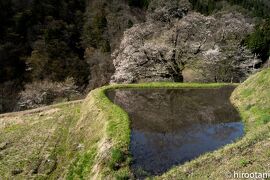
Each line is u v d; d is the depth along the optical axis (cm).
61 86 5112
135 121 1859
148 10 6781
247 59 4431
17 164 1969
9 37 6256
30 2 7000
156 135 1642
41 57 5912
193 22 3859
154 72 3756
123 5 7550
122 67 3825
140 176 1248
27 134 2403
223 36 4128
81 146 1884
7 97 5247
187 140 1573
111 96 2475
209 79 4178
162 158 1381
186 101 2306
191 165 1213
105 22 7050
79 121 2294
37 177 1798
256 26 5325
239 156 1173
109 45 6384
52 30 6600
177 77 3766
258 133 1306
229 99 2308
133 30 3878
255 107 1872
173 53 3672
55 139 2219
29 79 5672
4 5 6600
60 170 1817
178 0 5331
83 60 6328
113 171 1310
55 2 7375
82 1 7888
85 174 1535
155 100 2344
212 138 1588
